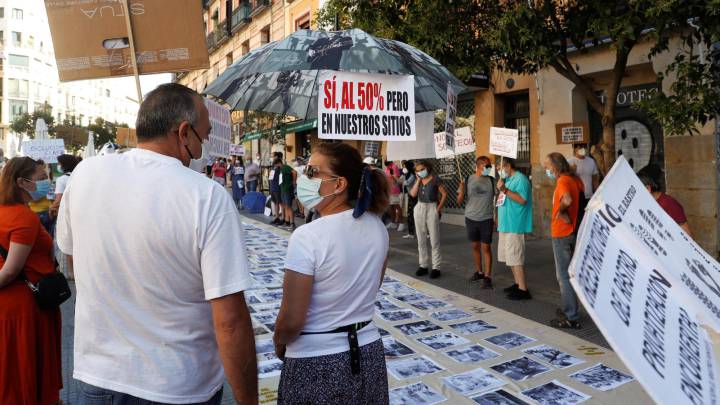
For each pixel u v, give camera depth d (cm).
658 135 812
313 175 197
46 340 280
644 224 122
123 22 309
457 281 666
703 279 125
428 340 439
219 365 161
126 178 150
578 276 86
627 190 123
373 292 200
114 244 147
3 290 267
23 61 6469
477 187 631
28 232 267
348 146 202
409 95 348
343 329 189
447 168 1204
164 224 144
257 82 473
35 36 6644
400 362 390
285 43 355
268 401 325
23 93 6469
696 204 732
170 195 146
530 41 589
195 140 167
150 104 161
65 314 506
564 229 470
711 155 713
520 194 564
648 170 827
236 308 148
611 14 543
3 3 6306
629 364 80
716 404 87
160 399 145
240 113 2259
